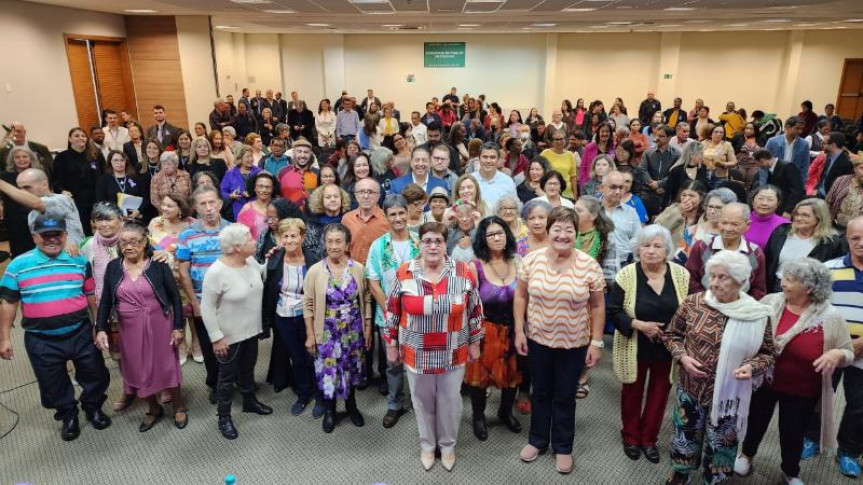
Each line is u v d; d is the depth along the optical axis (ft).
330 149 29.12
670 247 8.93
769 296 8.41
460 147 22.22
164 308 10.26
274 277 11.08
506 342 9.91
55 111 30.42
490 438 10.36
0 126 26.30
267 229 12.45
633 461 9.69
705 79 55.42
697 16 37.52
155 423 10.90
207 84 39.01
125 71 37.76
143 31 37.52
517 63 56.80
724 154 19.25
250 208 13.76
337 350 10.18
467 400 11.84
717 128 19.35
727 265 7.41
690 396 8.09
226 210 17.75
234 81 53.01
